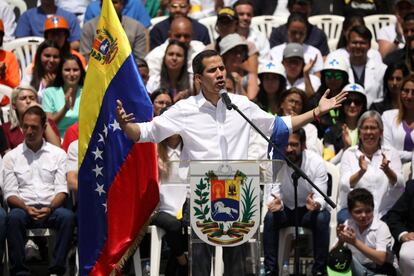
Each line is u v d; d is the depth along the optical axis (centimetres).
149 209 2264
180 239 2456
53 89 3025
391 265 2500
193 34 3447
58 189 2583
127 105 2205
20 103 2753
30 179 2588
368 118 2681
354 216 2509
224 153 2067
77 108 2989
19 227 2492
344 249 2439
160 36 3488
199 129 2070
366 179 2645
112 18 2236
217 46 3244
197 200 1969
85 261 2278
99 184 2264
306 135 2831
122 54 2219
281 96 2859
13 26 3753
